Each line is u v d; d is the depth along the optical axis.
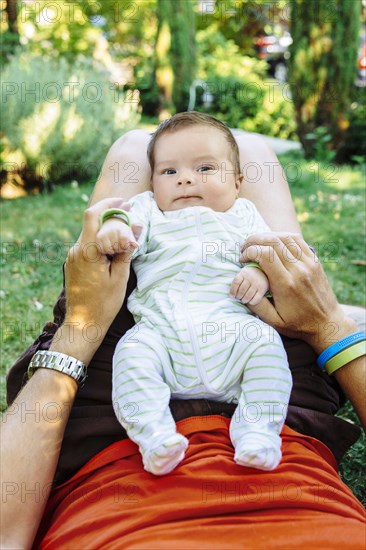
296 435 1.72
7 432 1.64
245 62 12.34
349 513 1.53
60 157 6.92
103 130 7.17
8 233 5.42
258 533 1.42
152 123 9.57
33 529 1.58
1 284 4.36
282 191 2.44
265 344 1.75
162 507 1.46
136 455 1.65
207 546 1.37
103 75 8.41
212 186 2.11
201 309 1.86
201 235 2.02
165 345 1.77
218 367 1.75
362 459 2.51
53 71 7.29
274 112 10.30
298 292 1.87
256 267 1.89
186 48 9.70
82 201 6.43
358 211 6.11
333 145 8.66
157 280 1.93
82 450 1.72
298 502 1.50
